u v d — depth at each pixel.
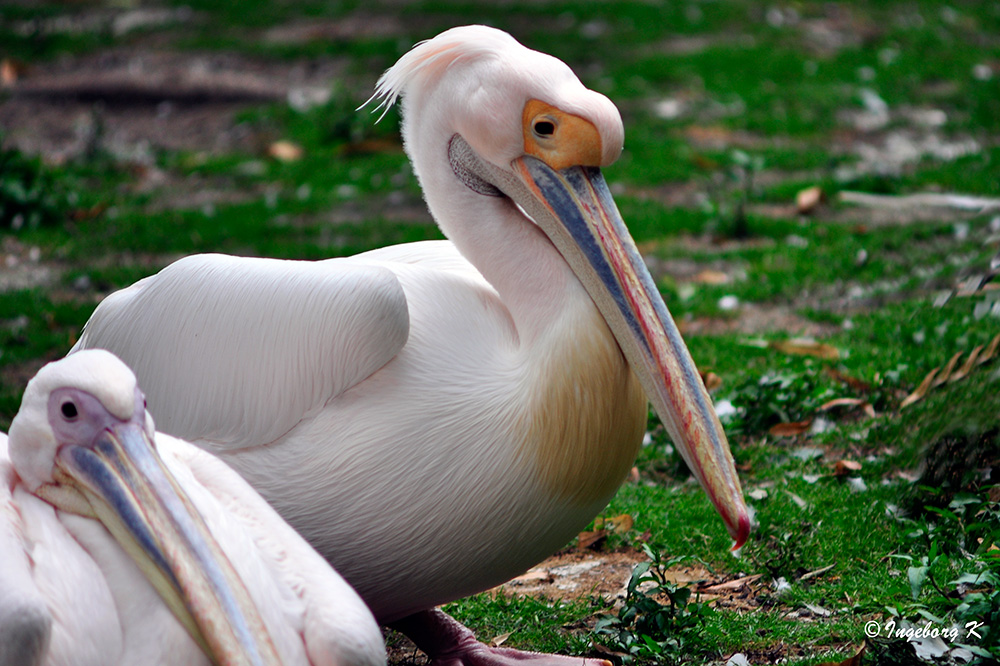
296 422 6.76
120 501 5.22
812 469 9.62
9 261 15.84
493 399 6.70
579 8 31.17
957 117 23.53
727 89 24.98
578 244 6.86
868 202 18.23
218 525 5.49
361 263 6.92
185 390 6.96
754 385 10.77
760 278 14.82
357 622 5.24
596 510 7.06
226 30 30.14
